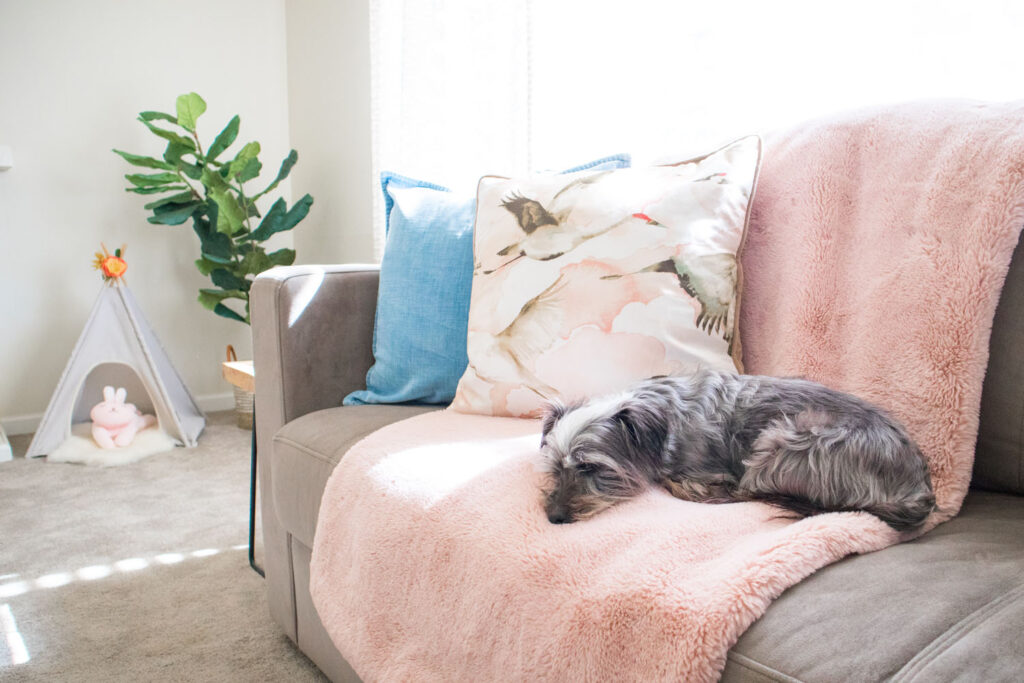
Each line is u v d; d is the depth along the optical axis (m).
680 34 1.82
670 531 0.84
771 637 0.68
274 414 1.62
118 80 3.46
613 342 1.24
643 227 1.29
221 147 3.30
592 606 0.78
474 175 2.43
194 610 1.77
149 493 2.57
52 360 3.44
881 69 1.45
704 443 0.97
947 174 1.08
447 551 0.97
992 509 0.99
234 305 3.85
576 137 2.12
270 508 1.61
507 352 1.34
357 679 1.32
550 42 2.16
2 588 1.87
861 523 0.82
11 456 2.95
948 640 0.64
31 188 3.31
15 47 3.22
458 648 0.93
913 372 1.05
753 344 1.32
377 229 2.99
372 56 2.95
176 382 3.30
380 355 1.63
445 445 1.20
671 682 0.69
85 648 1.60
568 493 0.93
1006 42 1.27
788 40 1.60
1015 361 1.03
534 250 1.36
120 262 3.05
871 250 1.16
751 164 1.33
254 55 3.79
